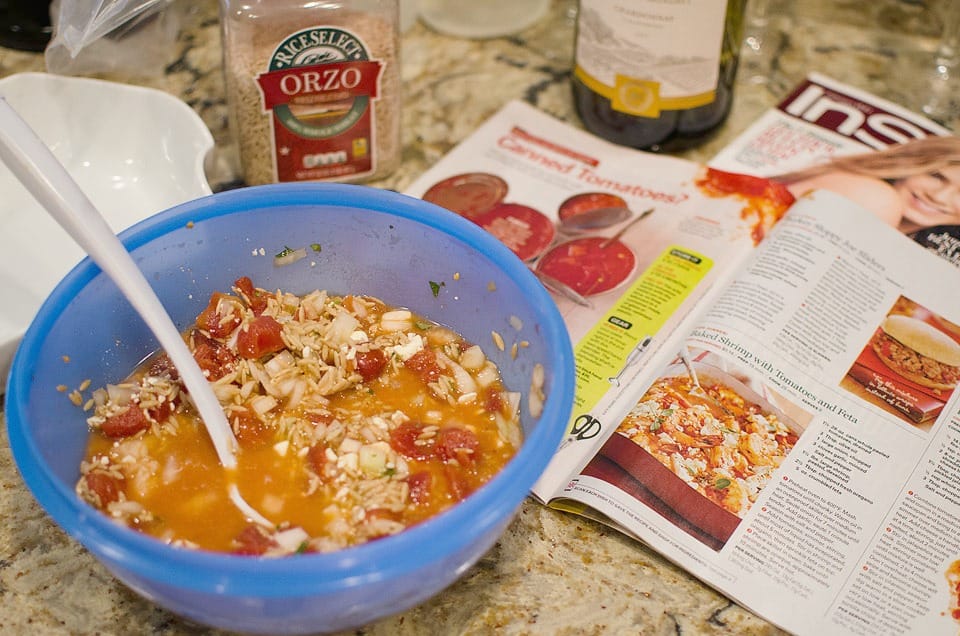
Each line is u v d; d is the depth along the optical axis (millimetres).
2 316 786
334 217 736
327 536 613
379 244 746
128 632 644
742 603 661
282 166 926
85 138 927
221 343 727
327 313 753
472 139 1014
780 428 753
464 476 653
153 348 728
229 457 655
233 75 875
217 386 688
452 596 669
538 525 714
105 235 622
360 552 517
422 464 659
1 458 741
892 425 762
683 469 726
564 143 1013
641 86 948
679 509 703
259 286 767
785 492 716
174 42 1061
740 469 728
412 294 766
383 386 715
